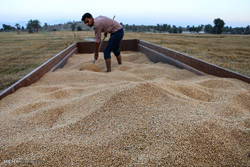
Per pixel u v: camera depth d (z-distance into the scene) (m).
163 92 2.16
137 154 1.30
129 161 1.24
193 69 3.71
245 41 12.20
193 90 2.49
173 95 2.19
